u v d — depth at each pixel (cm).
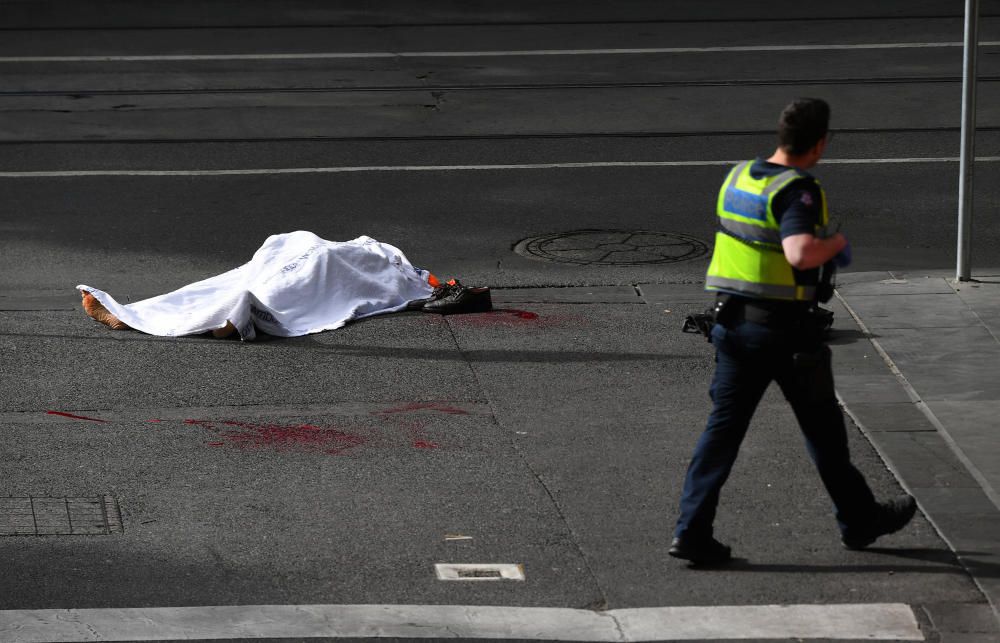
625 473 2634
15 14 8688
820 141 2109
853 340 3416
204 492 2541
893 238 4431
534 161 5378
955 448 2716
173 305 3675
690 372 3256
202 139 5731
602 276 4094
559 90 6506
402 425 2906
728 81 6644
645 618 2059
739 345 2123
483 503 2491
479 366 3306
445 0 9062
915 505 2267
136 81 6750
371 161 5400
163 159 5456
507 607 2094
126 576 2194
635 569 2225
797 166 2117
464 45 7581
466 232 4547
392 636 1998
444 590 2152
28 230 4594
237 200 4925
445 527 2386
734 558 2261
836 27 7925
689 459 2706
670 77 6744
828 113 2103
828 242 2027
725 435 2181
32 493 2536
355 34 7931
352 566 2234
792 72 6819
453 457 2717
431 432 2862
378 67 7038
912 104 6175
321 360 3356
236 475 2625
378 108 6209
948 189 4981
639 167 5288
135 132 5847
